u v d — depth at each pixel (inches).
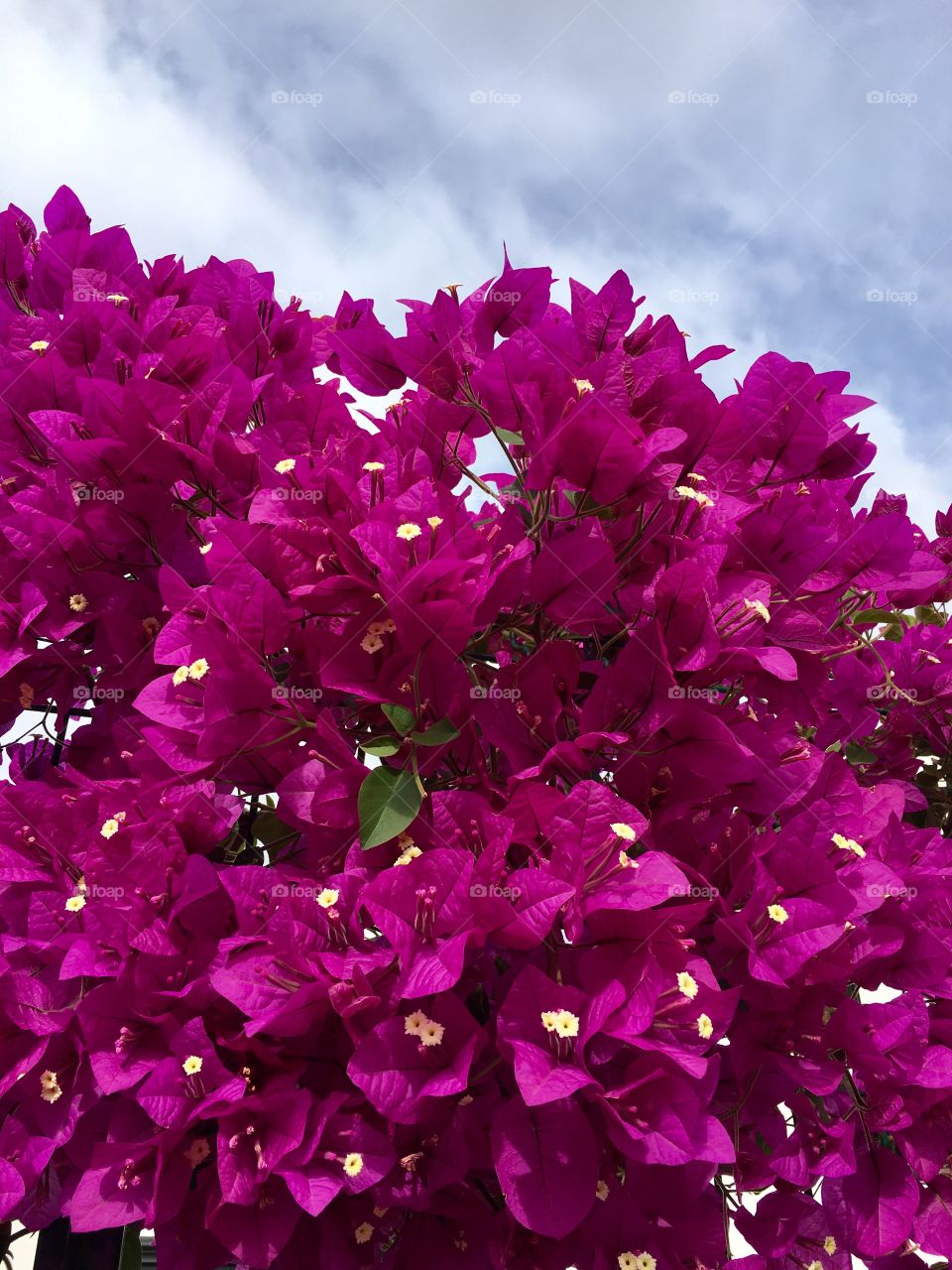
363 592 16.7
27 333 22.3
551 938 16.3
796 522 18.6
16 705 21.7
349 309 25.4
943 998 20.4
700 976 15.8
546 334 19.1
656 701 16.3
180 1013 16.8
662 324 20.3
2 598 20.5
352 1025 15.3
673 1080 15.3
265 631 16.8
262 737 16.9
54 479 20.8
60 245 24.3
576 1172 14.9
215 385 20.3
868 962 19.5
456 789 17.3
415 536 15.8
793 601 18.9
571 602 16.9
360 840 16.0
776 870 17.6
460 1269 16.6
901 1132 19.4
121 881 17.0
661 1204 16.4
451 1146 15.8
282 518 17.2
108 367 20.8
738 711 17.8
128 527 20.0
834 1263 18.9
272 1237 15.5
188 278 25.2
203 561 20.6
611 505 17.8
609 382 17.2
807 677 18.5
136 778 19.7
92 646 21.5
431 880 15.5
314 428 21.9
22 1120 18.2
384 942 18.5
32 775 22.6
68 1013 17.7
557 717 17.1
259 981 15.6
